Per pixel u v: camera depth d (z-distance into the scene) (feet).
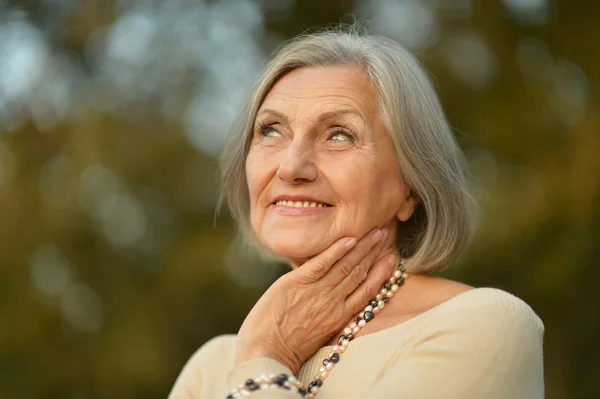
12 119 25.04
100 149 24.54
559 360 21.50
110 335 24.77
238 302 25.18
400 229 8.29
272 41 25.70
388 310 7.64
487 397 6.40
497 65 22.40
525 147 21.70
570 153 20.35
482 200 21.21
